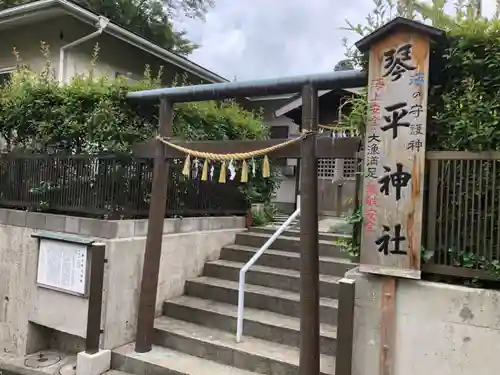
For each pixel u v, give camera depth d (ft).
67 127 18.01
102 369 15.30
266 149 13.71
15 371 16.40
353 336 11.41
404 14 11.73
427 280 10.97
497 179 10.21
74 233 17.20
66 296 16.81
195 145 15.49
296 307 16.37
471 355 10.12
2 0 40.27
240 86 14.17
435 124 11.23
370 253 11.16
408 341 10.80
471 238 10.44
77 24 28.91
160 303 17.98
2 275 19.40
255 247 21.61
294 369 13.42
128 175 17.21
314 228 12.71
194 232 20.06
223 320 16.48
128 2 51.57
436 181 10.83
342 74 12.38
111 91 17.72
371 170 11.25
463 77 11.07
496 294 9.92
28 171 19.53
